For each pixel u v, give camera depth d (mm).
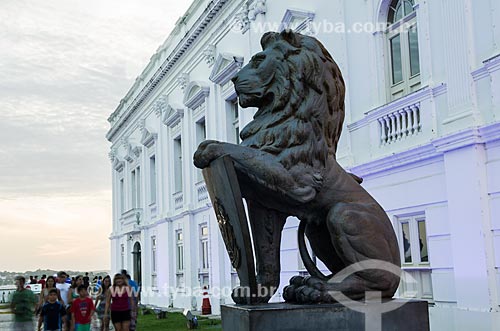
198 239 20094
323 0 12250
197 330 13117
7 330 10680
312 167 3092
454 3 8805
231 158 2982
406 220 9922
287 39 3271
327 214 3125
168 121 22844
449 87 8844
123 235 32281
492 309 7934
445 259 8867
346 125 11367
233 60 16188
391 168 10086
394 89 10461
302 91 3145
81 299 10328
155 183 26219
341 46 11570
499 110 8016
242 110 16484
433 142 8914
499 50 8062
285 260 13102
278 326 2766
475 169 8227
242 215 2936
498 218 8008
